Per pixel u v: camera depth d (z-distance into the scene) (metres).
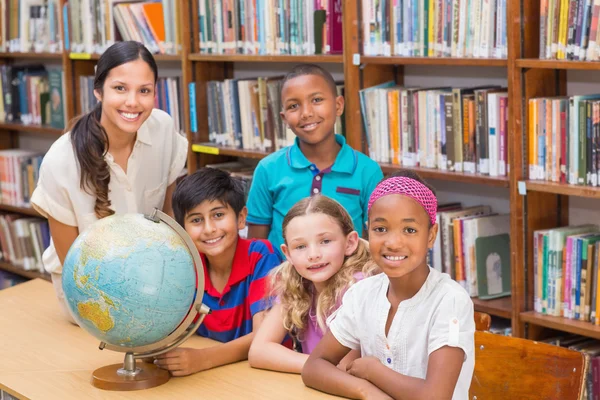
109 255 1.64
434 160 2.93
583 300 2.62
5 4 4.75
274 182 2.78
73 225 2.27
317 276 1.95
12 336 2.12
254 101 3.46
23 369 1.88
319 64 3.58
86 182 2.21
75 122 2.26
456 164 2.87
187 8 3.63
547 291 2.70
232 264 2.14
